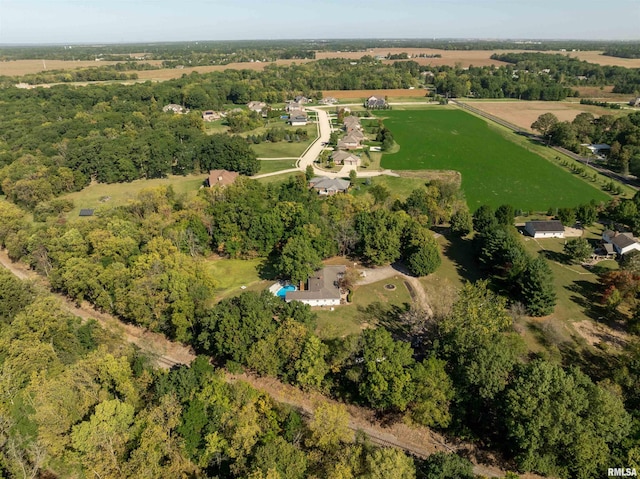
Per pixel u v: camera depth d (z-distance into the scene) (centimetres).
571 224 12912
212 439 5481
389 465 4828
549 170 18238
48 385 5931
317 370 6925
